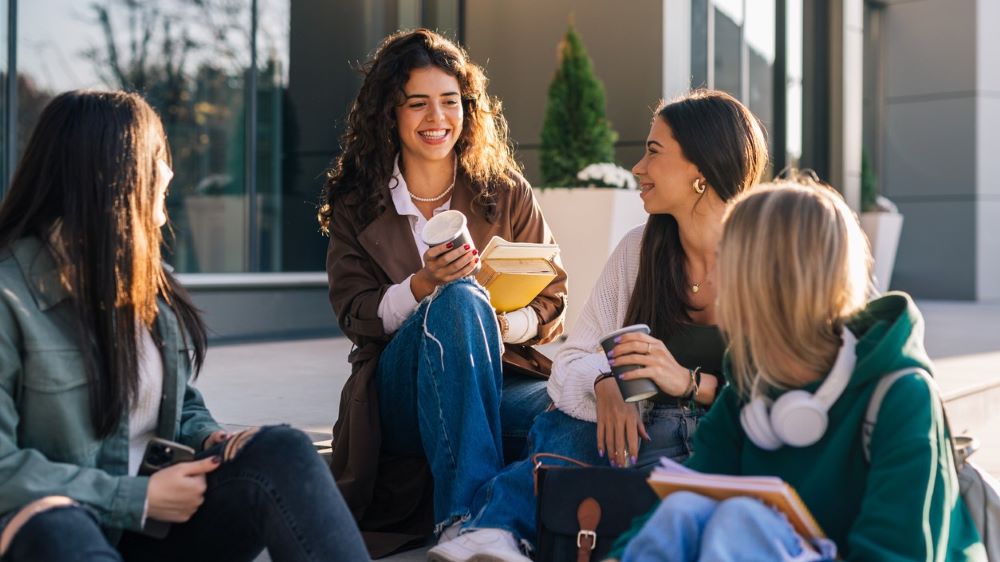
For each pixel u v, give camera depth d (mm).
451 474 2523
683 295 2523
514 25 8312
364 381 2734
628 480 2160
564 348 2656
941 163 13859
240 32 6902
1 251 1776
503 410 2838
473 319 2564
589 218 6492
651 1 7871
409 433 2773
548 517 2189
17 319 1729
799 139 10539
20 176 1808
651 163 2527
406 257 2951
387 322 2756
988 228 13750
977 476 1918
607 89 8062
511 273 2740
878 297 1800
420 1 7797
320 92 7305
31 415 1755
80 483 1704
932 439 1625
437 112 2926
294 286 7160
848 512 1711
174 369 1936
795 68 10422
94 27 6277
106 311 1771
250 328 6914
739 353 1771
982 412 4941
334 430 2863
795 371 1744
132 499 1721
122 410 1809
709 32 9039
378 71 2951
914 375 1677
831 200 1744
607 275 2689
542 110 8211
